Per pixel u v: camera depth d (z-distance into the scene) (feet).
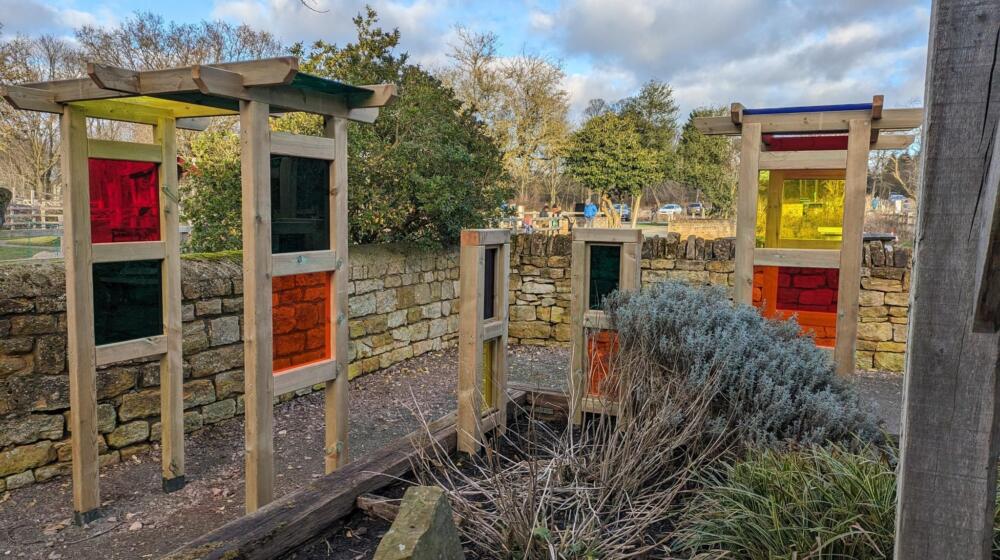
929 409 4.20
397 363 22.04
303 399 18.19
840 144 14.39
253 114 8.76
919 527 4.28
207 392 15.43
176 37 55.83
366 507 8.12
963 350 4.08
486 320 10.73
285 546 7.06
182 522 11.09
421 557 5.53
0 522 10.96
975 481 4.11
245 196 8.86
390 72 23.75
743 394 9.20
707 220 71.87
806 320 14.48
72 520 11.09
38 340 12.23
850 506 6.44
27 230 38.32
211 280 15.40
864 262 21.30
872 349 21.36
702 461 8.69
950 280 4.07
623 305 10.91
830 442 8.21
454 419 11.14
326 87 9.68
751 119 12.84
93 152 10.76
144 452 14.16
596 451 9.57
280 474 13.07
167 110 11.84
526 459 9.86
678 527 7.34
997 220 3.51
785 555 6.17
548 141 68.64
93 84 9.87
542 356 23.57
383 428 15.92
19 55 55.93
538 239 25.04
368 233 23.03
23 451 12.09
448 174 23.00
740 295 13.12
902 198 63.93
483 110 63.41
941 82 3.97
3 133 54.39
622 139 73.10
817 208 13.91
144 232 11.71
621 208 77.82
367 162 21.71
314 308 10.29
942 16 3.94
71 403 10.80
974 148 3.92
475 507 7.82
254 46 58.70
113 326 11.28
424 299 23.40
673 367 9.75
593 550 6.81
